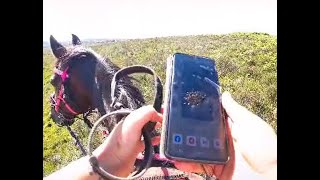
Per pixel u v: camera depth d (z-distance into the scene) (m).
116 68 0.62
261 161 0.25
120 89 0.53
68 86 0.65
